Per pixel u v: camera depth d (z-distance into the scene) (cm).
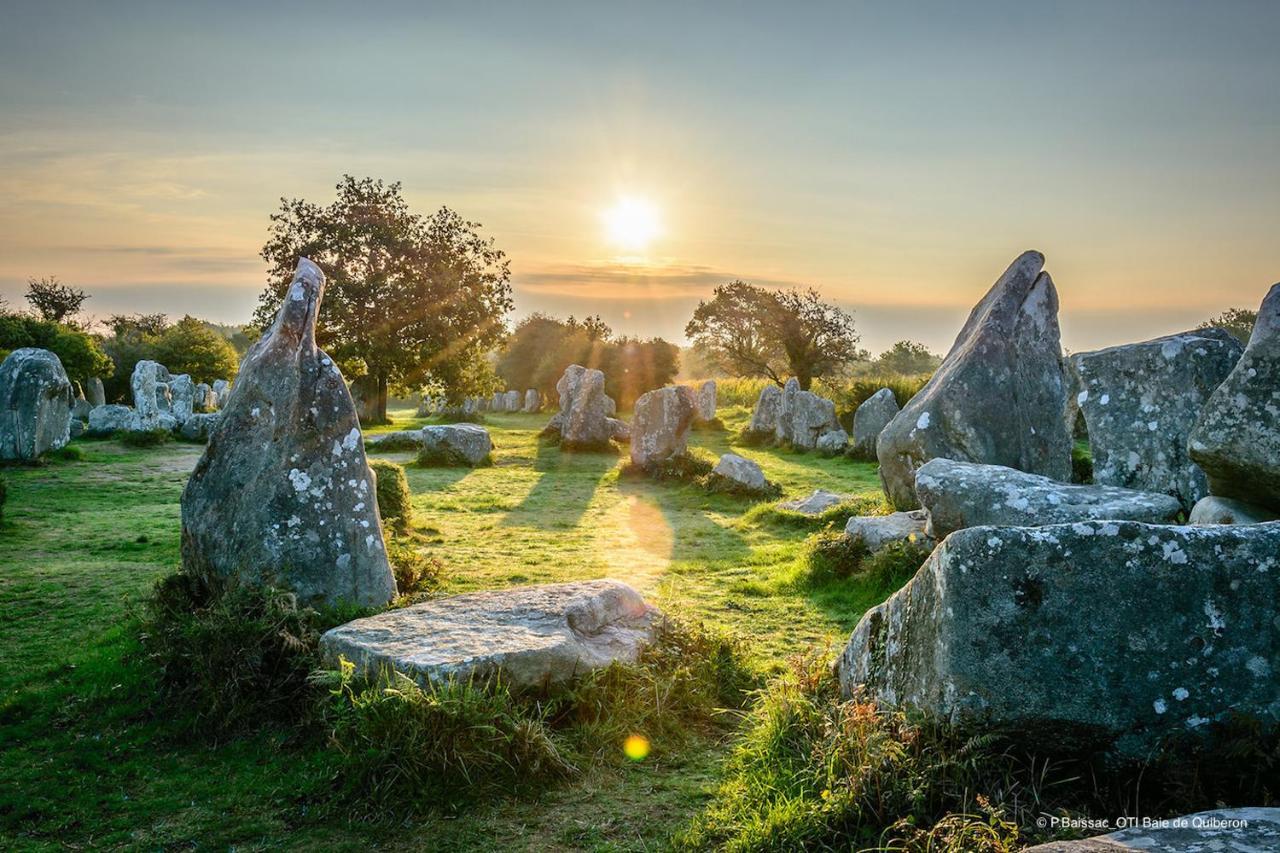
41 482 1828
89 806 504
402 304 3900
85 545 1243
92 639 802
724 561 1211
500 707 530
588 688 588
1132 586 418
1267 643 407
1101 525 426
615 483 2094
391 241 3959
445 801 491
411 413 5556
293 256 3912
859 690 512
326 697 575
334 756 543
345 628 629
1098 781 423
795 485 2036
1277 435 598
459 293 4028
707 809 483
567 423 2850
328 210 3991
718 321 6225
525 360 6162
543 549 1295
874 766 436
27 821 488
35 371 2044
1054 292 1228
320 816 488
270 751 570
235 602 669
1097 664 417
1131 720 412
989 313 1194
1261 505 644
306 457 761
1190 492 845
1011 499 791
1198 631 412
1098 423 911
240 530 740
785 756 512
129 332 7031
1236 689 406
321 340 3956
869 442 2508
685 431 2206
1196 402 855
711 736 598
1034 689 419
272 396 771
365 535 778
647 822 477
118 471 2030
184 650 645
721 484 1880
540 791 509
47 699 654
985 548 434
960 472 851
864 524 1067
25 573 1059
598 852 446
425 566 928
